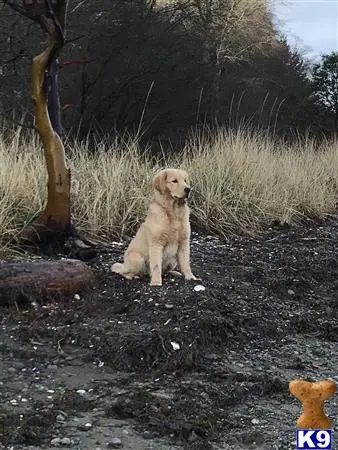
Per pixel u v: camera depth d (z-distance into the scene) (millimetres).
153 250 4582
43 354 3617
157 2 16750
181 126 13953
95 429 2816
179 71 14375
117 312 4156
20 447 2662
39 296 4281
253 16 19000
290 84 19484
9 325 3994
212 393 3205
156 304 4203
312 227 8102
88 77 13570
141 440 2746
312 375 3531
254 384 3326
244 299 4652
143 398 3080
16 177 6094
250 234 7156
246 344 3945
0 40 11250
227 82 16312
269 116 14422
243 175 7926
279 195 8188
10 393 3156
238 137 8789
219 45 17188
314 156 10695
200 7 16766
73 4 13375
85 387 3244
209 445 2725
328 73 19062
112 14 13789
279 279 5312
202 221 7023
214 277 5156
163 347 3615
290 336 4176
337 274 5770
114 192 6590
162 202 4594
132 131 13617
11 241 5422
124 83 13781
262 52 19781
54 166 5309
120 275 4820
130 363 3520
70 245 5414
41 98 5195
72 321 4035
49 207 5391
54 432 2781
